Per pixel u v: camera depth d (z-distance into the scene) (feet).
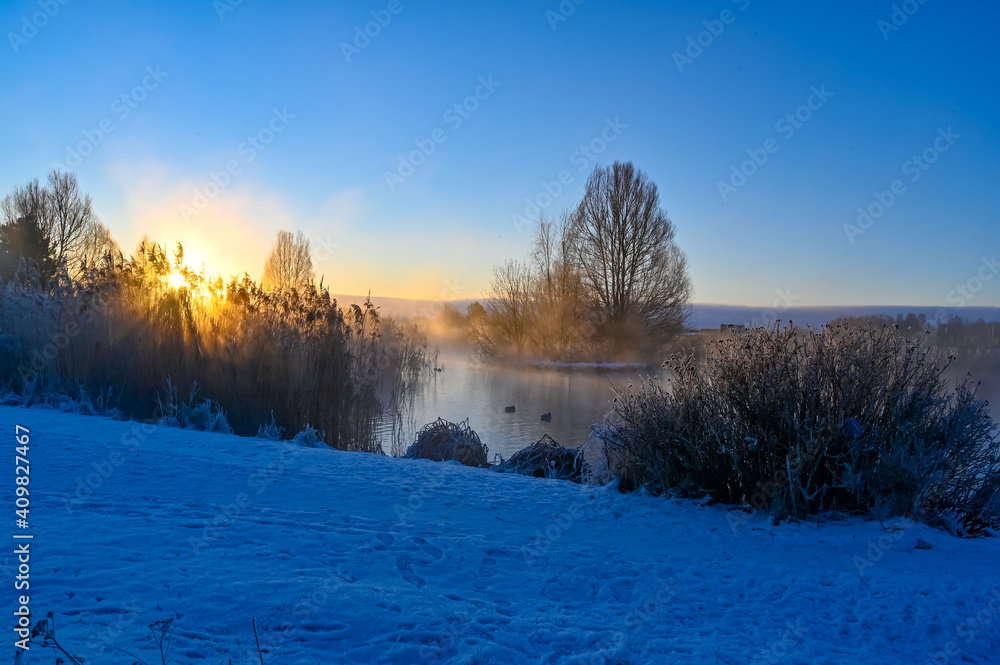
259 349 44.55
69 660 9.91
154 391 42.78
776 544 21.62
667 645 13.21
